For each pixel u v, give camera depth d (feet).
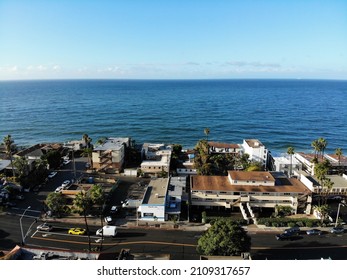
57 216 247.70
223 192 263.49
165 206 249.14
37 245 203.51
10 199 277.03
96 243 207.41
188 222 241.76
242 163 367.04
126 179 339.16
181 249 200.03
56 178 338.75
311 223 234.38
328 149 537.65
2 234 217.97
